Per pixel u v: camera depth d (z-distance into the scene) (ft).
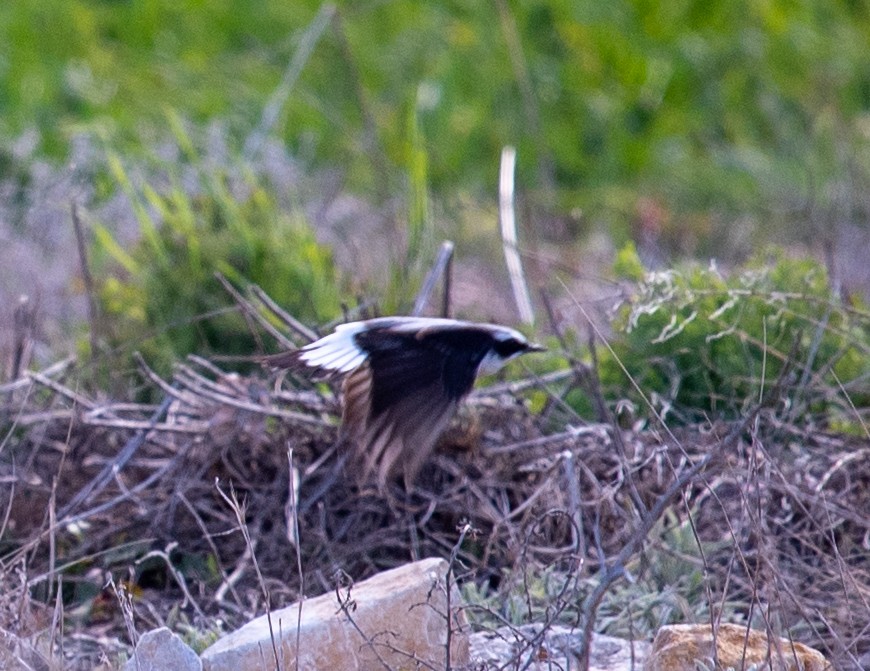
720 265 55.62
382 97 72.54
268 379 36.81
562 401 35.29
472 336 24.31
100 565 32.76
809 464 32.83
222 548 32.86
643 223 61.36
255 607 29.89
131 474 34.45
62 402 36.76
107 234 43.27
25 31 75.51
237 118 66.03
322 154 66.33
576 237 60.08
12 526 32.91
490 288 49.19
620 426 36.09
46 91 69.82
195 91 69.97
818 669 24.98
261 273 41.86
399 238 44.24
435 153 63.36
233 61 73.82
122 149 55.88
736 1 81.25
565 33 78.23
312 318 40.68
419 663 24.94
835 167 67.15
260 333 39.91
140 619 30.78
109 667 25.39
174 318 40.50
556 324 36.27
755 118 75.56
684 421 35.88
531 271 49.16
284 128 67.72
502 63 75.25
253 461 34.12
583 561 28.12
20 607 26.63
